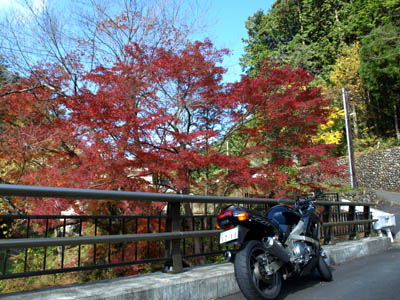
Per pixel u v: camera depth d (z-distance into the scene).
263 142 8.51
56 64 9.15
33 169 8.34
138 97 7.84
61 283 7.29
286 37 40.59
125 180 6.52
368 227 8.87
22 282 7.02
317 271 5.30
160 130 7.47
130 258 7.77
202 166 7.02
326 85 33.50
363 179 28.67
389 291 4.37
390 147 27.31
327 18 39.94
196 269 4.43
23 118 8.41
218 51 7.93
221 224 3.97
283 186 7.92
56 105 8.77
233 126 8.51
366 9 32.16
